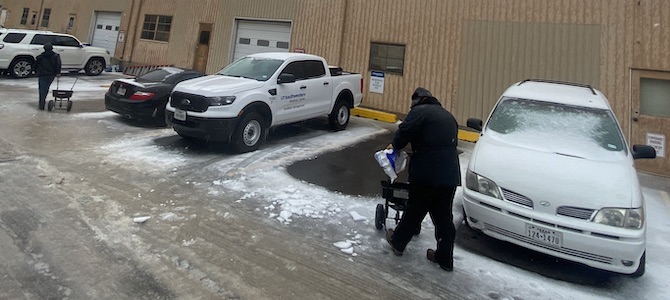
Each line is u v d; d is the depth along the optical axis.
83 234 3.53
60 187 4.56
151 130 8.03
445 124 3.47
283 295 2.93
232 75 7.48
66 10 22.20
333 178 5.89
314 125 9.84
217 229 3.93
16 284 2.72
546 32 9.30
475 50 10.20
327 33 12.62
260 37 14.54
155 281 2.94
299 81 7.79
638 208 3.39
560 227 3.42
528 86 5.73
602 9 8.70
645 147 4.54
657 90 8.16
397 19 11.35
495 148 4.31
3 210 3.80
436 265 3.59
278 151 7.09
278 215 4.39
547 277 3.54
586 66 8.86
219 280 3.04
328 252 3.67
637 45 8.33
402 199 3.93
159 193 4.71
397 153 3.85
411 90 11.12
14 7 25.66
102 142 6.77
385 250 3.80
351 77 9.43
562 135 4.48
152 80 8.80
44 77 8.64
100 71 16.56
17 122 7.45
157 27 17.80
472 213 3.93
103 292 2.74
